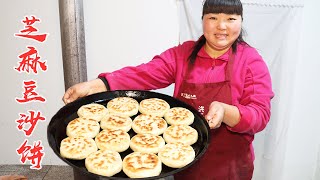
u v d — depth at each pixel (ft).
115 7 7.57
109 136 4.82
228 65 5.08
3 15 7.76
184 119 5.09
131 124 5.17
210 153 5.35
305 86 7.79
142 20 7.67
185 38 7.64
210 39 4.86
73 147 4.48
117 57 8.09
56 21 7.84
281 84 7.66
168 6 7.50
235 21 4.66
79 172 3.52
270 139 8.31
